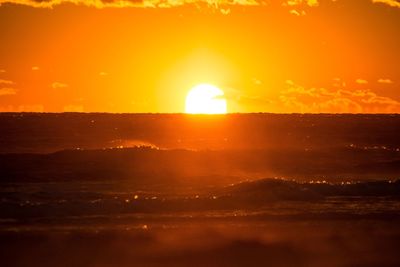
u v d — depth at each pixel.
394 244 104.06
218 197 132.88
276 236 107.00
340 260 96.69
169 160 199.25
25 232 106.75
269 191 139.62
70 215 118.69
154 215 119.94
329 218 118.56
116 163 192.75
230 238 105.62
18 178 171.62
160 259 96.25
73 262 94.25
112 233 107.06
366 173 191.50
